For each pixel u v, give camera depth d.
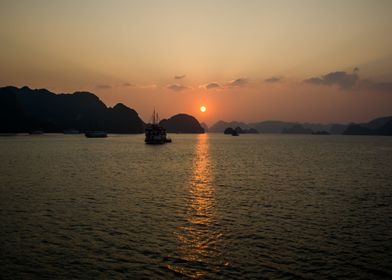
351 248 22.22
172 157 98.12
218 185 46.91
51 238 23.42
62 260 19.83
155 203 34.75
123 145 165.62
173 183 48.31
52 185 44.78
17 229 25.25
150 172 61.28
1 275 17.89
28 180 48.81
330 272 18.67
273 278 17.88
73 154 101.62
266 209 32.66
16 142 174.50
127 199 36.53
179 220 28.38
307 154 116.19
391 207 33.81
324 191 42.72
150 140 181.12
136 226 26.48
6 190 40.62
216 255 20.83
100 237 23.80
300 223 27.92
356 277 18.14
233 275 18.19
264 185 47.19
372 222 28.36
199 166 73.12
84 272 18.38
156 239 23.56
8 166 66.62
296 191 42.59
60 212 30.39
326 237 24.34
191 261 19.92
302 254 21.12
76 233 24.58
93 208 32.12
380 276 18.30
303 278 17.92
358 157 102.94
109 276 17.97
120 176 55.06
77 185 45.16
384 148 162.12
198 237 24.08
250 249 21.86
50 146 141.25
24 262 19.47
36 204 33.38
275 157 101.25
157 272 18.47
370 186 46.94
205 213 30.83
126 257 20.38
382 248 22.27
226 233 25.05
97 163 76.12
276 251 21.56
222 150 139.50
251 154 114.81
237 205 34.22
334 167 72.44
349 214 30.91
